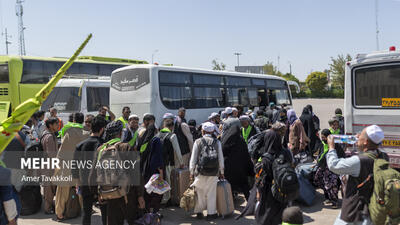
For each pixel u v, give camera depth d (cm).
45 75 1493
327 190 650
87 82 1401
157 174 544
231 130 673
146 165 552
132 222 449
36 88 1445
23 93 1412
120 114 1152
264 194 456
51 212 637
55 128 617
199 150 582
